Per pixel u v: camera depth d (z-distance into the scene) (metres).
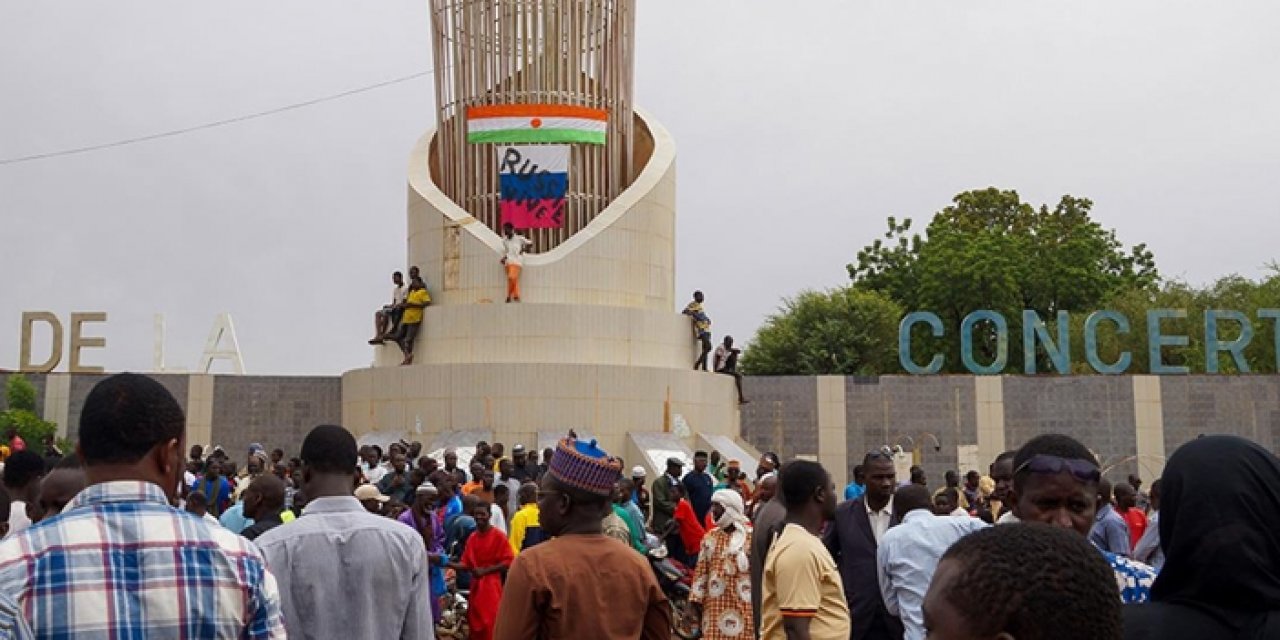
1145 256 59.94
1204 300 54.12
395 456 18.03
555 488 5.93
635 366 29.31
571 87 31.22
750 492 21.53
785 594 7.27
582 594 5.66
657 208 31.62
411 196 31.84
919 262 58.62
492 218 31.17
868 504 9.02
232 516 12.52
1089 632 2.50
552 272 30.05
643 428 29.11
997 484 7.32
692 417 30.06
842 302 55.38
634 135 34.22
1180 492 3.54
